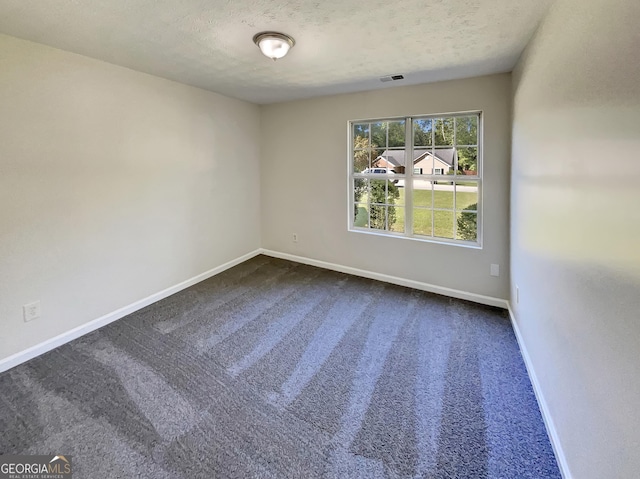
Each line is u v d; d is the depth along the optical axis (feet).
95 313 9.26
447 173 11.57
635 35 3.15
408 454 5.24
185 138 11.85
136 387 6.78
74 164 8.52
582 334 4.41
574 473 4.53
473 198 11.18
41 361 7.68
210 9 6.14
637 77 3.11
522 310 8.14
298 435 5.61
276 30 7.02
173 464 5.03
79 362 7.64
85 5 5.96
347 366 7.56
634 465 3.11
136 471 4.90
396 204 12.75
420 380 7.06
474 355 7.96
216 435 5.59
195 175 12.43
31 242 7.76
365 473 4.91
